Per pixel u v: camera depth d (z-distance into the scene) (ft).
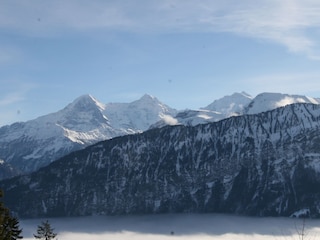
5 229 420.77
